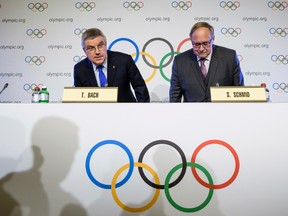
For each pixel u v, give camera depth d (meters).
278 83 3.06
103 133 1.38
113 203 1.33
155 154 1.36
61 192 1.35
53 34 3.19
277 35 3.13
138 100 2.53
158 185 1.34
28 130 1.40
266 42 3.12
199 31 2.42
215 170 1.34
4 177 1.37
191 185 1.34
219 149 1.36
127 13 3.20
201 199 1.32
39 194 1.35
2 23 3.20
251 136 1.36
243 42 3.12
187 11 3.19
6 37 3.19
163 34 3.17
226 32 3.14
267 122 1.37
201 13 3.18
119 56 2.50
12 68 3.15
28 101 3.12
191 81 2.41
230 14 3.17
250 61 3.10
